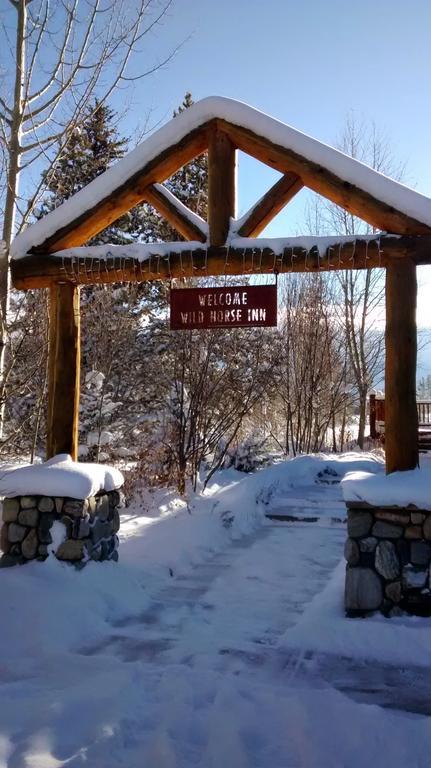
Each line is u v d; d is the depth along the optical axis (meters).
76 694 3.16
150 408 11.87
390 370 4.75
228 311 5.18
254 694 3.21
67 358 5.51
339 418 23.03
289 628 4.43
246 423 15.55
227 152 5.17
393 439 4.71
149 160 5.27
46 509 5.11
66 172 9.05
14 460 10.28
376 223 4.87
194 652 4.05
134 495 9.03
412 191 4.71
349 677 3.67
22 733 2.81
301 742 2.77
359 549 4.44
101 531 5.46
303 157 4.90
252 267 5.05
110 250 5.34
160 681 3.45
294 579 5.93
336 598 4.72
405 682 3.61
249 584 5.76
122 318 11.30
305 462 12.40
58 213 5.44
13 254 5.54
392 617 4.30
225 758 2.63
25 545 5.10
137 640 4.27
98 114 12.19
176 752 2.69
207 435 10.56
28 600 4.39
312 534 8.02
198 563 6.55
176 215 5.30
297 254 4.95
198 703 3.19
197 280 10.41
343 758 2.68
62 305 5.53
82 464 5.39
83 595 4.69
